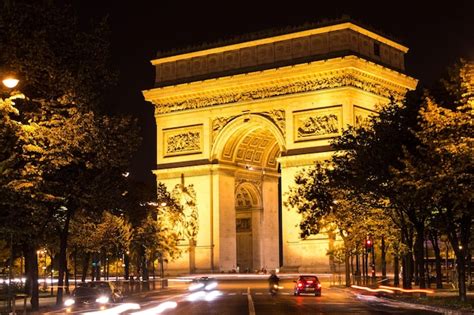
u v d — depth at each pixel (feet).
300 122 495.41
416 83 538.47
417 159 234.17
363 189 293.43
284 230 497.05
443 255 513.04
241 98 522.88
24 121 189.47
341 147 306.96
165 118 554.87
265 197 582.35
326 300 287.89
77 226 330.13
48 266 567.18
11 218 188.85
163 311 225.35
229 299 298.15
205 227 531.91
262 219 581.53
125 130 227.81
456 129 202.39
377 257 517.96
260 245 579.07
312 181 421.59
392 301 267.59
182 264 538.47
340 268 478.59
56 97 202.39
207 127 535.60
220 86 527.40
